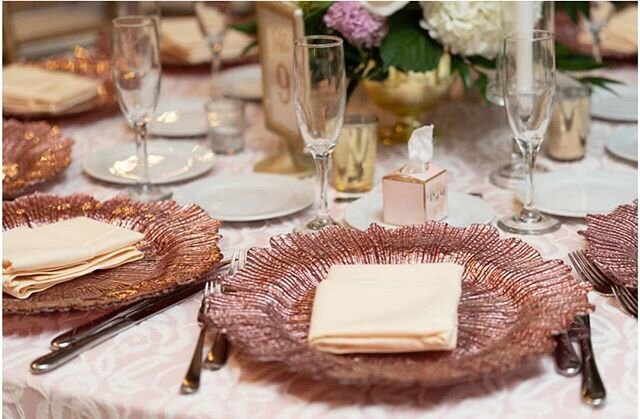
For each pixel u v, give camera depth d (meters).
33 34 3.13
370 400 0.92
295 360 0.89
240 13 2.57
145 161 1.54
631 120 1.81
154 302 1.13
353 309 0.98
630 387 0.93
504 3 1.51
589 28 2.11
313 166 1.65
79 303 1.05
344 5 1.54
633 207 1.26
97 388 0.97
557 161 1.63
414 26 1.57
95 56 2.36
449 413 0.90
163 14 2.88
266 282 1.09
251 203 1.46
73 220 1.29
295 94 1.30
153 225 1.31
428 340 0.92
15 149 1.67
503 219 1.36
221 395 0.94
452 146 1.73
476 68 1.76
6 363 1.03
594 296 1.11
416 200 1.30
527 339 0.92
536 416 0.89
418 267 1.09
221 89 2.19
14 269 1.11
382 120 1.87
